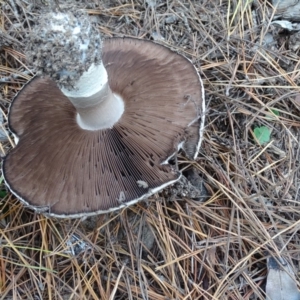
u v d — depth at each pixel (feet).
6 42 0.86
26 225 0.69
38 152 0.60
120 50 0.67
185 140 0.60
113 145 0.57
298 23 0.88
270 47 0.86
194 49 0.85
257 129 0.77
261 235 0.68
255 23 0.89
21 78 0.83
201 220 0.70
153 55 0.66
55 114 0.62
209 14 0.90
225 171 0.73
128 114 0.59
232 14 0.90
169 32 0.89
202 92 0.62
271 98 0.81
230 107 0.79
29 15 0.90
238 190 0.71
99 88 0.54
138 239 0.68
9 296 0.66
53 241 0.69
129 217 0.70
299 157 0.75
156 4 0.91
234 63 0.84
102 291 0.65
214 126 0.78
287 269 0.66
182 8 0.90
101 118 0.58
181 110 0.60
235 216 0.70
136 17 0.90
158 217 0.69
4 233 0.69
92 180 0.56
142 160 0.56
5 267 0.67
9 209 0.71
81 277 0.66
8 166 0.60
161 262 0.67
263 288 0.66
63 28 0.48
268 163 0.75
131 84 0.62
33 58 0.50
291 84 0.81
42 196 0.57
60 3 0.49
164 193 0.70
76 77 0.50
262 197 0.71
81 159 0.57
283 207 0.71
